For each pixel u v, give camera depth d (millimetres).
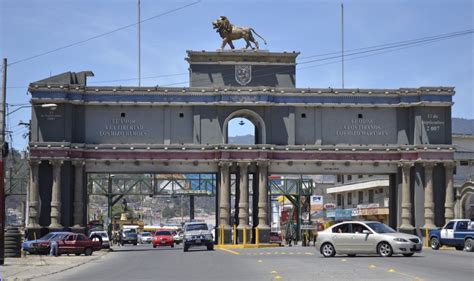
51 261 42719
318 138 63656
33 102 61219
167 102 62688
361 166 63531
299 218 90375
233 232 61094
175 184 103000
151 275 29750
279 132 63062
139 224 144375
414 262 34000
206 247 56094
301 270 29953
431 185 62344
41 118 61656
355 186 102812
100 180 92812
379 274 27547
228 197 61531
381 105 63750
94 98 62594
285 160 62438
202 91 62562
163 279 27547
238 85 63344
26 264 39438
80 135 62656
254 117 63375
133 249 67938
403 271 28766
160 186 105562
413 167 63125
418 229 62531
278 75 63781
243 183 61625
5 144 35625
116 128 62938
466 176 91000
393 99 64062
